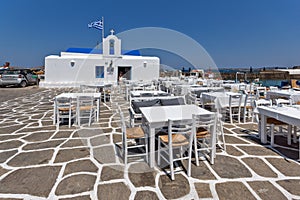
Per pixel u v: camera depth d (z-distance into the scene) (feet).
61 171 9.48
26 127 16.60
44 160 10.59
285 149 11.76
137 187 8.25
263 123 12.64
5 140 13.51
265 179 8.66
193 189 8.04
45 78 56.29
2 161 10.43
